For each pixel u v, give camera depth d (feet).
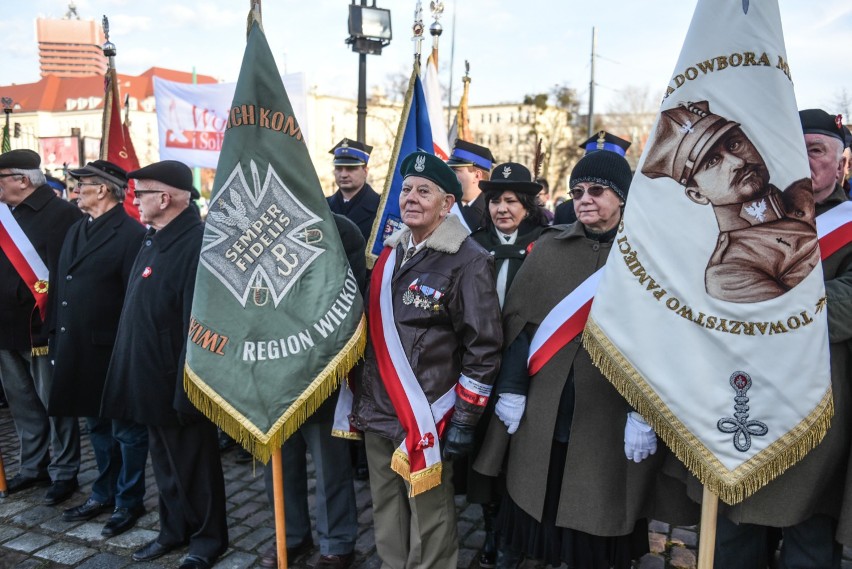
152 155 192.65
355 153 14.24
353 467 13.60
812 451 6.72
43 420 12.77
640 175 6.71
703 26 6.41
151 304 9.41
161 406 9.27
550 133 81.20
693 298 6.38
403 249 8.38
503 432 8.07
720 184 6.30
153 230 10.19
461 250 7.95
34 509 11.76
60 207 13.06
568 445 7.51
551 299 7.74
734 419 6.29
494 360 7.67
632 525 7.27
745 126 6.21
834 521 7.22
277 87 8.11
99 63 483.10
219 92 19.93
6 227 12.19
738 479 6.26
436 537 8.18
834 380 6.81
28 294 12.32
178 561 9.88
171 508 9.97
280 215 8.04
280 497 8.29
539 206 10.32
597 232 7.77
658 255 6.51
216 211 7.99
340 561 9.43
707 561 6.57
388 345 7.95
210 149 20.08
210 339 7.84
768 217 6.21
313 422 9.15
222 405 7.75
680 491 7.53
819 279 6.26
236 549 10.21
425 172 7.91
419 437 7.61
